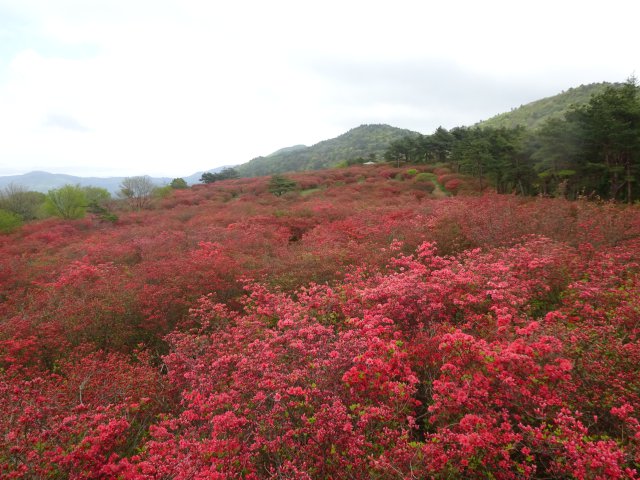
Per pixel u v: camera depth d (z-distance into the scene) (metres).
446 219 14.30
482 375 4.11
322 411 3.77
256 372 5.00
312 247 14.76
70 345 8.20
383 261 11.41
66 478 3.94
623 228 11.37
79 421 4.46
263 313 8.16
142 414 5.55
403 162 67.31
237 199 44.00
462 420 3.51
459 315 6.61
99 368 6.51
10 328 8.55
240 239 17.72
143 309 9.09
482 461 3.40
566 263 8.31
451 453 3.30
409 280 7.04
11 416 4.47
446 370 4.30
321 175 57.00
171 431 4.96
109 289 10.48
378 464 3.14
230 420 4.00
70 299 10.35
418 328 6.08
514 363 4.10
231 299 10.33
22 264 16.75
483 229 12.54
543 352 4.26
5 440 3.93
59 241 23.83
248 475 3.59
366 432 3.91
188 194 50.16
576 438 3.27
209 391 5.11
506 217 13.08
